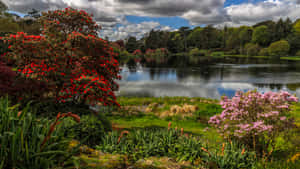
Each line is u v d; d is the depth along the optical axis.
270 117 5.66
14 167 2.33
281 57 95.75
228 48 144.38
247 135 5.76
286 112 5.88
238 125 5.77
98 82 6.95
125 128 8.45
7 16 39.28
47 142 2.71
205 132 8.60
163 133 5.13
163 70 44.19
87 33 9.16
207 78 32.41
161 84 27.14
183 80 30.45
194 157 4.18
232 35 149.12
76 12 8.66
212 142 6.46
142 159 3.88
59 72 7.09
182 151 4.34
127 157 3.81
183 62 68.75
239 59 83.88
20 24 49.53
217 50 144.12
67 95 6.86
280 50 100.56
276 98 5.57
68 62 7.75
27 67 6.85
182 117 12.50
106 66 8.45
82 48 7.54
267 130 5.44
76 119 2.44
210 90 23.44
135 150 4.20
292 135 6.09
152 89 23.81
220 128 6.59
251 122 5.69
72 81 6.92
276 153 5.67
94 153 3.71
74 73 7.43
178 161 4.05
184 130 9.03
